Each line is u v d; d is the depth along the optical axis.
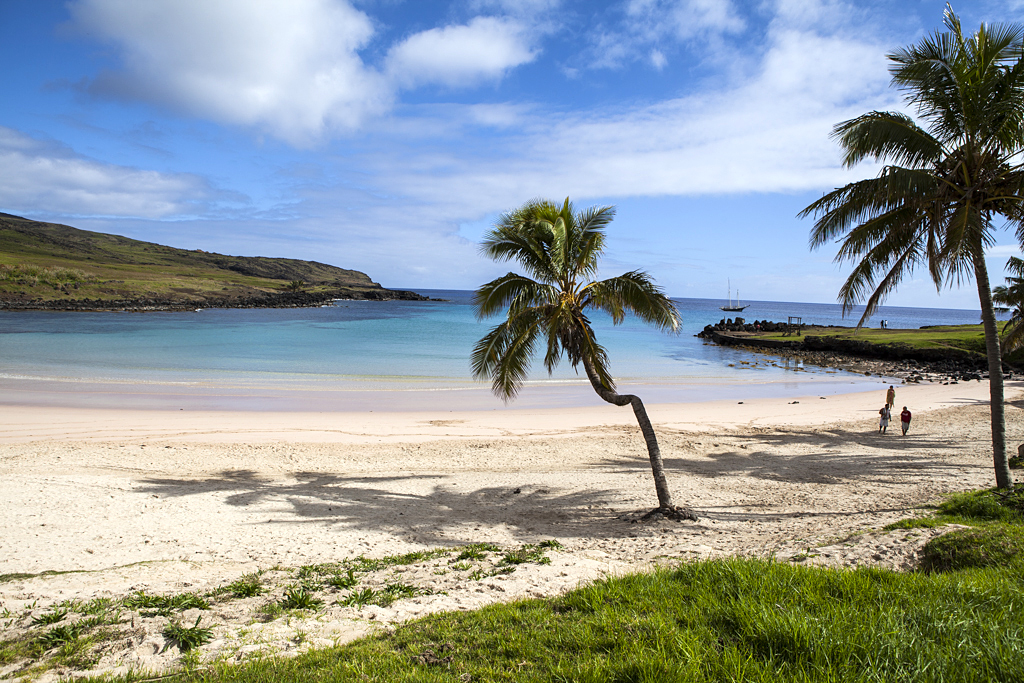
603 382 12.20
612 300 11.81
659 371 43.28
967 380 37.44
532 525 10.55
